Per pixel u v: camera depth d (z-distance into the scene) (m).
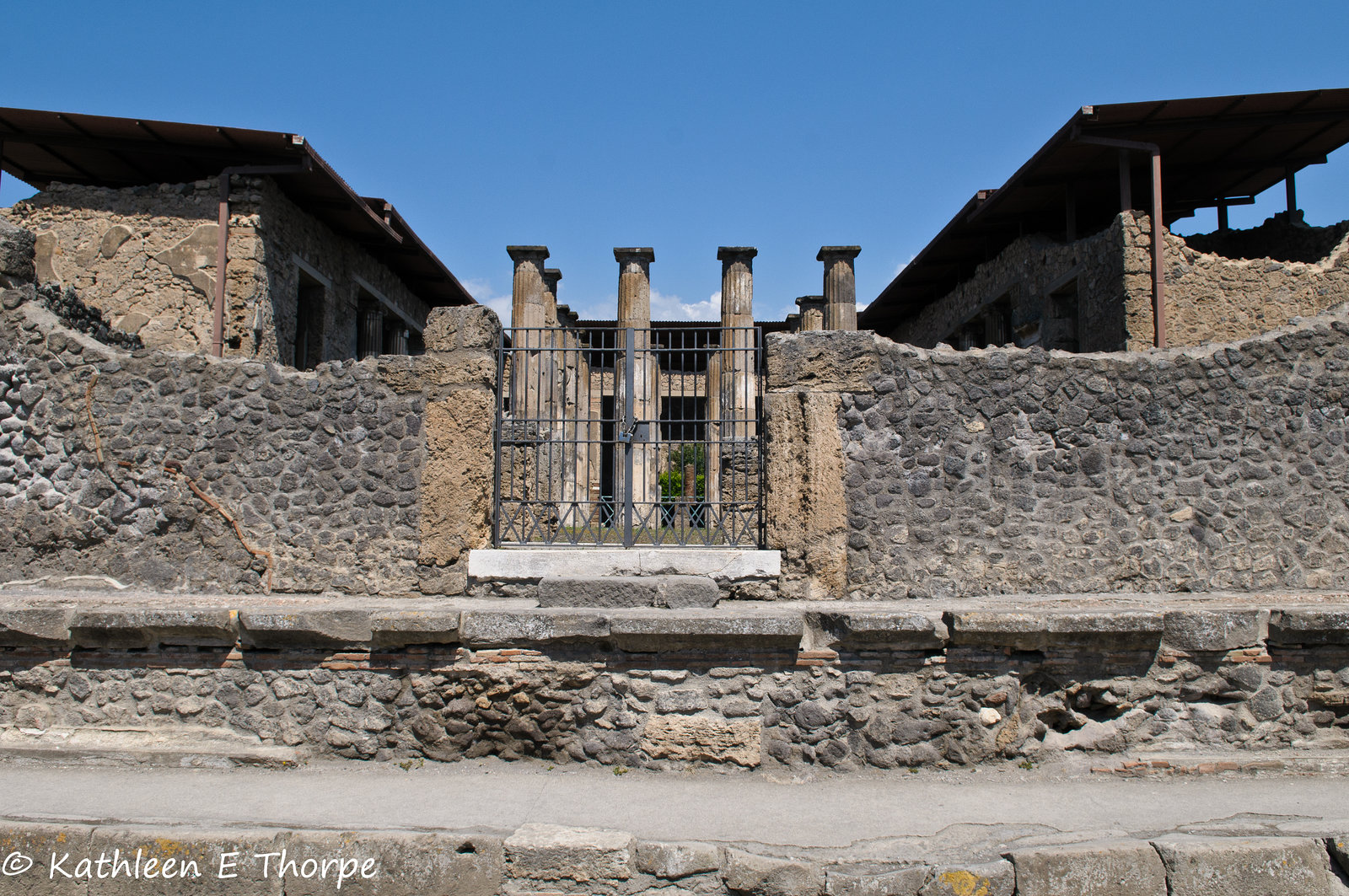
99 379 6.46
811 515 6.13
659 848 3.82
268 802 4.37
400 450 6.34
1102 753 5.00
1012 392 6.33
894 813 4.29
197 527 6.36
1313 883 3.79
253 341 11.24
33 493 6.39
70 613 5.12
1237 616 5.05
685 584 5.35
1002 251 14.64
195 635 5.11
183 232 11.48
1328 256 10.94
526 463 6.72
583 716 4.96
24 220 11.55
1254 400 6.43
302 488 6.38
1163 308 10.19
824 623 5.00
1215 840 3.87
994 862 3.73
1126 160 10.81
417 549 6.25
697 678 4.96
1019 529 6.24
